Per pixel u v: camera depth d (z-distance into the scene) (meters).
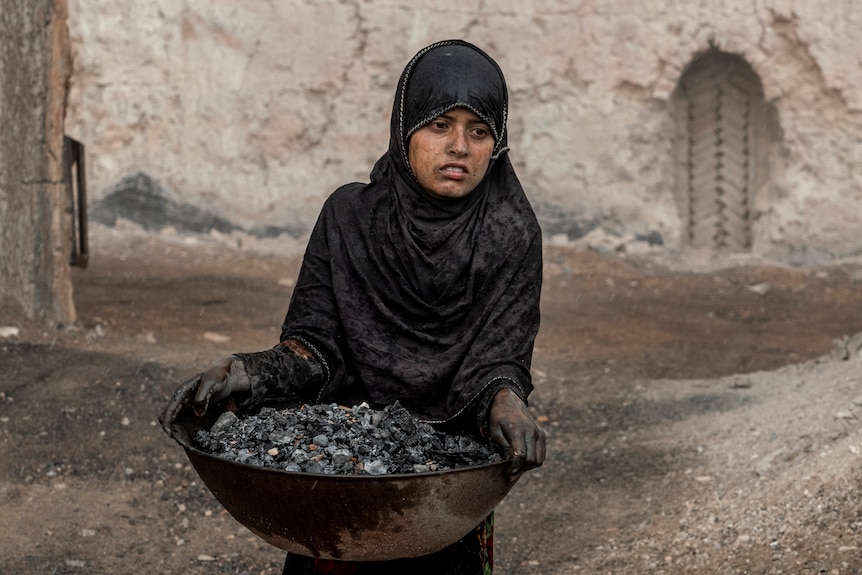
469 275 2.57
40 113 7.02
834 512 4.01
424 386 2.57
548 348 8.47
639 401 6.44
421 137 2.50
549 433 5.88
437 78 2.47
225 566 4.22
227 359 2.46
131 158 13.34
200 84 13.48
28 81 6.92
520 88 13.70
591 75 13.65
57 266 7.22
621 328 9.59
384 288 2.61
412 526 2.21
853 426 4.71
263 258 12.45
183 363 6.42
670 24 13.48
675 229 13.62
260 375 2.51
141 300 9.45
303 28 13.54
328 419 2.46
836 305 11.19
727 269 12.80
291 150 13.63
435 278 2.56
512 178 2.65
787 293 11.75
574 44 13.62
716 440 5.35
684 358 8.38
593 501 4.89
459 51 2.53
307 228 13.41
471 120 2.49
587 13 13.56
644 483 5.02
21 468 4.82
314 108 13.62
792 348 9.00
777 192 13.73
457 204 2.59
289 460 2.31
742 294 11.68
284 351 2.59
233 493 2.27
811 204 13.49
